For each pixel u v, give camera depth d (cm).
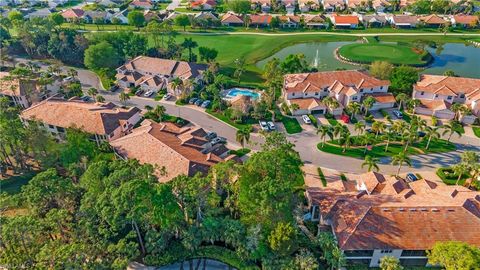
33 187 7581
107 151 10925
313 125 12812
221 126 12862
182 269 7619
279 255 7094
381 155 11138
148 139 10606
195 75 15825
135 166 8206
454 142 11738
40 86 14525
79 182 8788
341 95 13938
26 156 11150
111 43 18425
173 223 7369
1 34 19900
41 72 16362
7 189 9669
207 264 7700
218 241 8088
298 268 6788
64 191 7831
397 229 7544
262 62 18700
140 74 16362
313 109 13425
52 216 6938
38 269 6091
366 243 7375
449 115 13050
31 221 6738
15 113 11444
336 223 7881
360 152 11300
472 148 11431
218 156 10619
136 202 6769
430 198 8438
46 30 19300
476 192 8600
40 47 18762
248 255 7319
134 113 12825
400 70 14925
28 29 19188
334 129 11162
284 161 7856
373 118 13188
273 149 8438
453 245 6525
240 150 11431
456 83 13925
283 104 13800
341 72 14862
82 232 7094
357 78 14612
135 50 18100
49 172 7956
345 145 11262
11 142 9856
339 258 6894
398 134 11875
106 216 6869
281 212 7088
